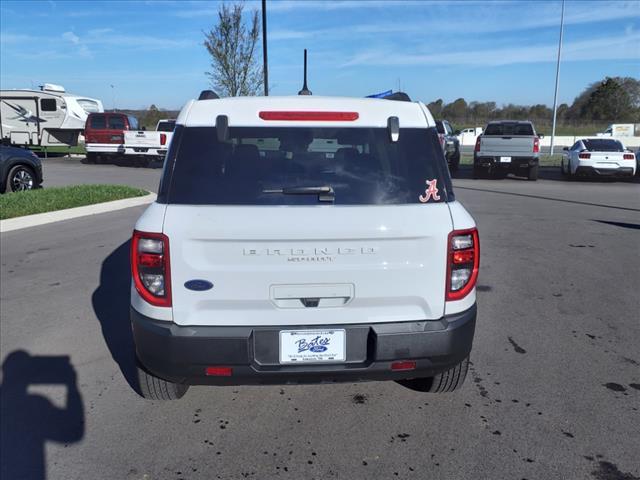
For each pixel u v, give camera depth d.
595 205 13.20
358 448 3.30
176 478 3.04
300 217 3.02
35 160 13.63
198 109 3.30
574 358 4.52
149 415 3.68
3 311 5.66
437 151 3.31
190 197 3.08
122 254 8.02
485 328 5.18
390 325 3.12
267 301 3.04
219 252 3.00
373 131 3.28
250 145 3.21
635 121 65.00
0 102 26.59
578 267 7.32
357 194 3.12
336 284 3.06
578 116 68.56
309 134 3.23
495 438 3.38
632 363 4.43
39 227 10.09
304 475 3.05
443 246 3.09
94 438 3.41
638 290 6.31
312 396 3.93
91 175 20.38
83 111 27.72
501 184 18.31
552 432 3.44
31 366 4.41
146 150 23.50
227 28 21.59
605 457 3.18
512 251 8.24
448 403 3.81
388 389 4.02
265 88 18.12
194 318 3.05
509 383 4.09
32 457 3.23
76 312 5.62
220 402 3.85
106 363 4.46
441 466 3.12
